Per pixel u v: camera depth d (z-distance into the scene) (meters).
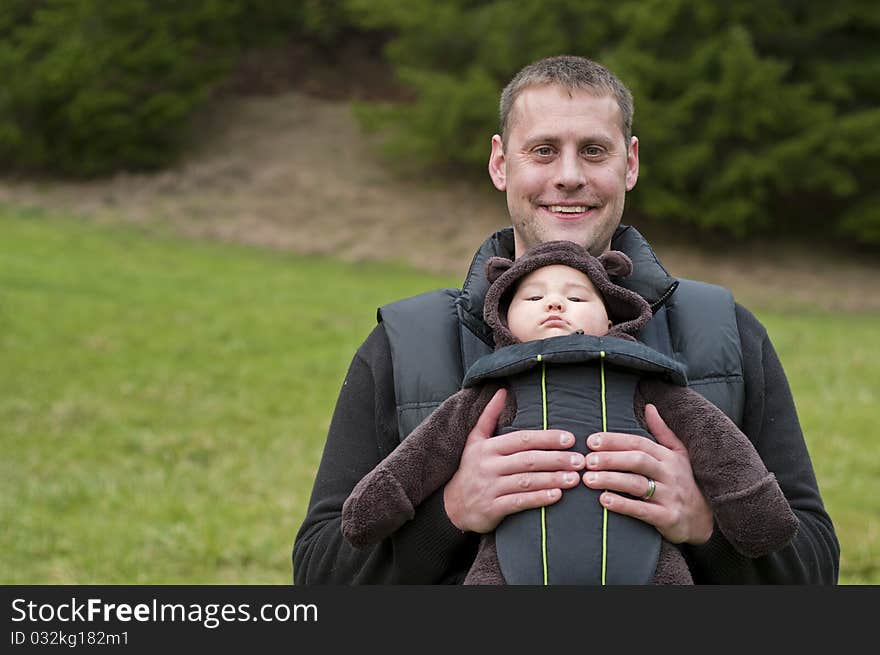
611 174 2.51
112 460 9.03
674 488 2.15
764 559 2.26
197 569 6.65
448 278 18.97
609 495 2.12
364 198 22.70
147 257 18.12
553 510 2.13
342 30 28.70
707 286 2.58
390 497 2.18
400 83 27.78
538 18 22.30
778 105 20.28
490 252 2.64
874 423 10.17
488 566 2.17
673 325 2.50
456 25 23.28
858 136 20.67
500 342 2.39
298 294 16.22
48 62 22.81
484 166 24.05
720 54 20.48
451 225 21.88
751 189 21.16
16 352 11.86
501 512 2.14
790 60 21.97
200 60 25.98
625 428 2.21
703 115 21.03
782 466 2.44
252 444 9.60
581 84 2.49
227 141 24.98
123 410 10.38
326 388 11.51
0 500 7.80
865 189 22.06
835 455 9.01
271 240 20.39
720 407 2.39
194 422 10.21
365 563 2.32
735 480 2.15
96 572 6.47
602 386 2.23
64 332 12.79
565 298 2.38
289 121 26.03
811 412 10.52
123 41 23.55
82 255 17.66
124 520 7.56
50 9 25.00
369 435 2.50
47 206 21.59
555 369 2.25
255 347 12.93
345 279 18.06
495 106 22.14
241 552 6.89
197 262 18.11
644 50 21.42
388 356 2.52
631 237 2.64
